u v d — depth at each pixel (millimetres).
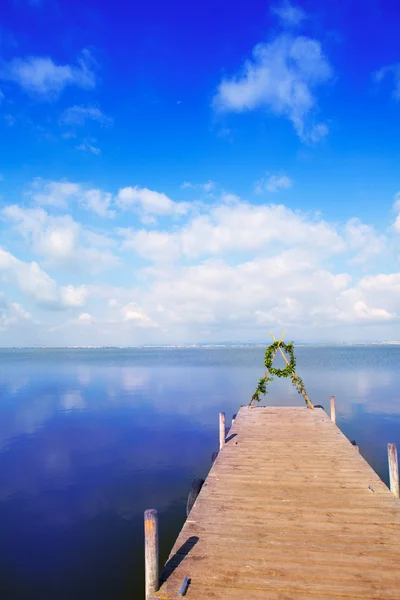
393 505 7598
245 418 16703
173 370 65000
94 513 11664
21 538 10281
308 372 55688
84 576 8703
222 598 4945
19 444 19078
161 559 9055
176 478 14336
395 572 5371
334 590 5031
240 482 8977
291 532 6559
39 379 51062
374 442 18438
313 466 10102
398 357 107938
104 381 47531
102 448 18250
